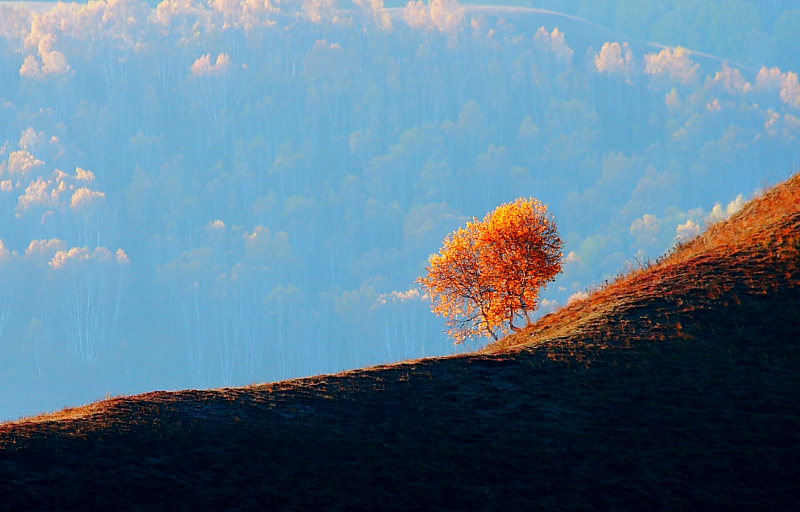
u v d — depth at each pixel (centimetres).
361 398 9094
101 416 8138
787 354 9450
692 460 7869
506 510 7262
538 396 9200
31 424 7875
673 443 8138
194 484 7194
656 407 8756
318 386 9419
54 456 7281
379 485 7506
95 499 6825
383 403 9000
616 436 8325
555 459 7994
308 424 8362
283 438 8025
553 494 7519
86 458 7319
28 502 6650
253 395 9031
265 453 7750
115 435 7719
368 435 8269
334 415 8650
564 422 8631
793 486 7412
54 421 7994
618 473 7769
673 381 9219
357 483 7500
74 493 6850
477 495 7431
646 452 8031
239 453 7706
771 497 7312
